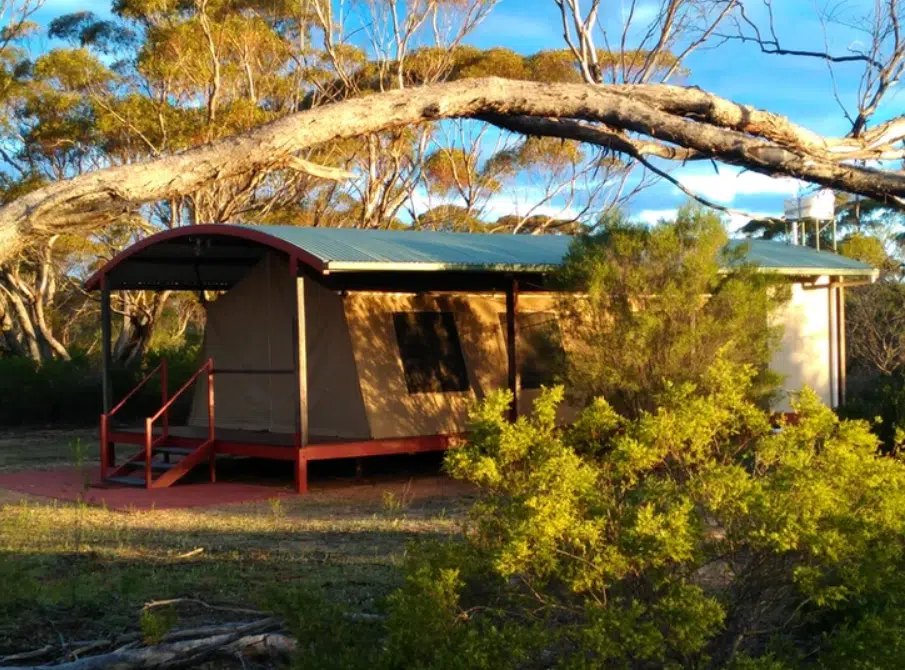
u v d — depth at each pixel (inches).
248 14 1070.4
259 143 144.3
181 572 314.0
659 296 469.7
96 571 317.4
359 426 572.4
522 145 1141.7
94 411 1015.6
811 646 182.2
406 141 1099.9
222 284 684.7
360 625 185.0
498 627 166.2
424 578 159.2
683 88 186.5
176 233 550.6
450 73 1072.8
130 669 206.8
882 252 952.3
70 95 1109.1
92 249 1168.2
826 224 983.0
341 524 415.8
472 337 623.5
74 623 253.3
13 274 1218.0
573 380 476.4
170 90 1064.8
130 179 130.8
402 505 472.4
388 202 1128.8
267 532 398.6
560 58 1069.1
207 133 1011.9
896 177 187.3
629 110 180.4
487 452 171.6
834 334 732.0
